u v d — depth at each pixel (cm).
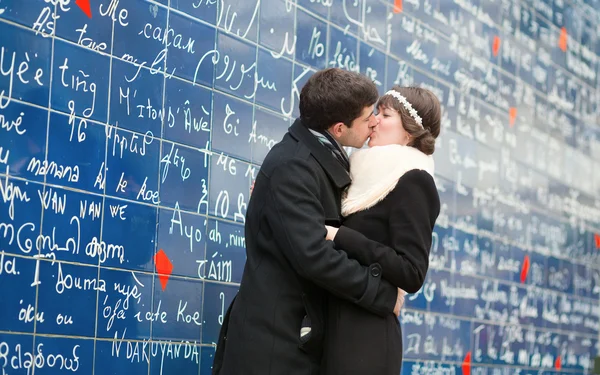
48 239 338
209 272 408
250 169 435
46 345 336
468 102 625
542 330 698
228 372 334
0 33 326
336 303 338
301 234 324
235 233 424
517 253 671
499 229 650
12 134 328
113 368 361
